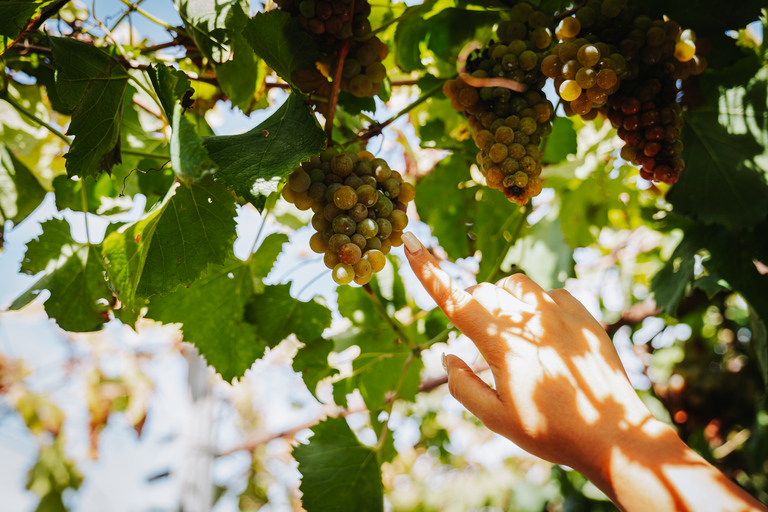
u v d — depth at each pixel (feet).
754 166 1.70
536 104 1.49
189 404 3.89
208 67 1.83
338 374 1.99
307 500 1.79
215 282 1.79
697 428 2.94
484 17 1.76
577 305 1.46
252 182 1.22
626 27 1.48
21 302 1.63
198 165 1.13
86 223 1.72
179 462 3.86
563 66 1.42
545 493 3.76
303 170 1.33
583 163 2.29
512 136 1.44
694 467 1.15
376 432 2.03
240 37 1.61
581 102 1.45
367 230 1.31
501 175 1.46
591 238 2.36
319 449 1.85
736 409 2.86
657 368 3.28
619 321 2.85
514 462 4.27
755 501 1.10
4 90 1.65
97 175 1.44
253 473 5.49
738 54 1.62
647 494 1.15
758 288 1.82
